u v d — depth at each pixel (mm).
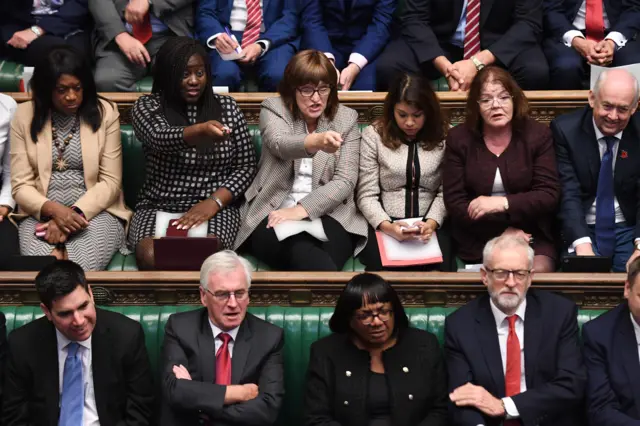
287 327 5395
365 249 5969
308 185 6051
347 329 5055
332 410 4988
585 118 5934
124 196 6531
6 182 6156
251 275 5258
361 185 6102
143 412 5023
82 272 4840
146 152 6180
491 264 4984
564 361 5000
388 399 4957
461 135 5938
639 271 4859
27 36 7270
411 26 7078
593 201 5957
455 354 5078
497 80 5781
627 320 5027
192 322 5074
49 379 4965
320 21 7289
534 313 5102
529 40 6965
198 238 5473
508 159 5883
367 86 7070
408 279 5391
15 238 5906
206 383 4832
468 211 5852
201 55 5996
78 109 6078
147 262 5746
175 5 7152
